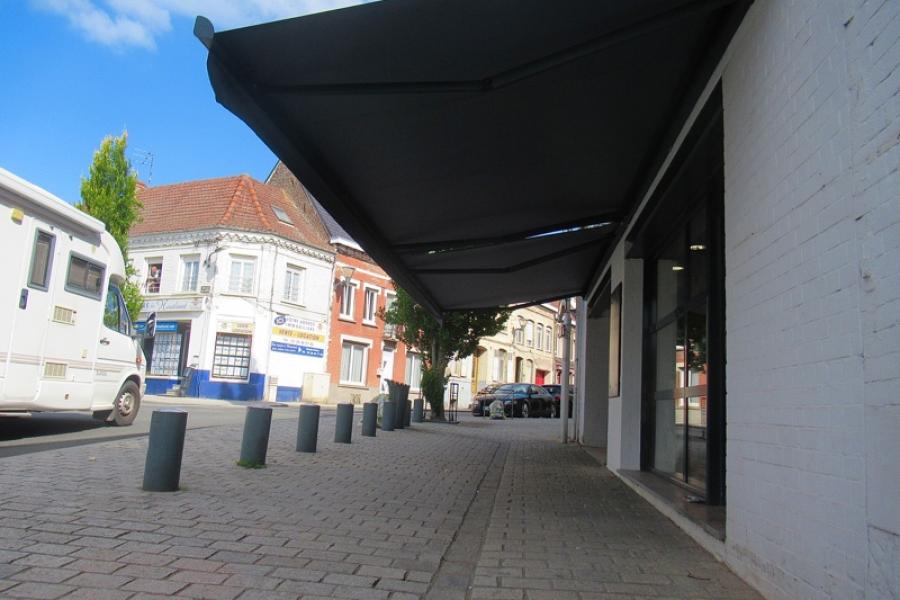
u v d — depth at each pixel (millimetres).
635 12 4195
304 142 5934
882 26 2814
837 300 3115
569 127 5879
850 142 3035
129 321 12398
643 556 4895
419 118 5516
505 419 29078
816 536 3268
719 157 5812
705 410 6559
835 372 3117
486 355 44281
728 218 4613
